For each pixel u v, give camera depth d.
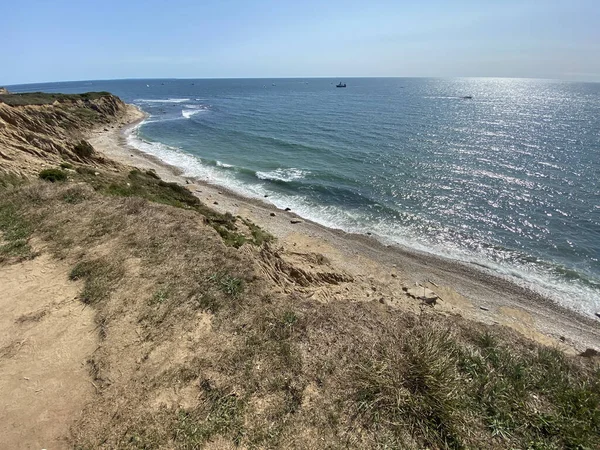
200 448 4.24
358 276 16.52
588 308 15.06
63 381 5.35
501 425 4.50
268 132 50.72
